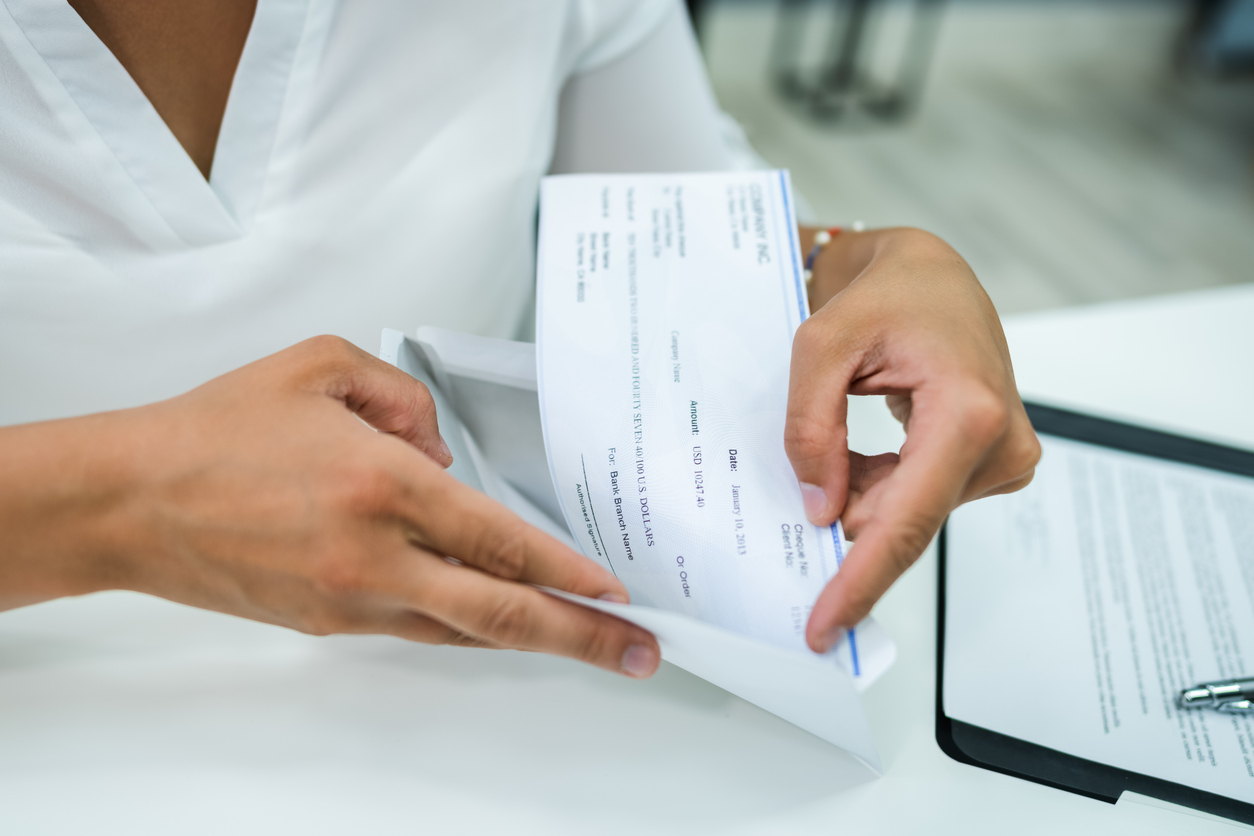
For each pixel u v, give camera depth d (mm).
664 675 404
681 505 347
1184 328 685
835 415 337
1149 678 411
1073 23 3051
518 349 385
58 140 389
